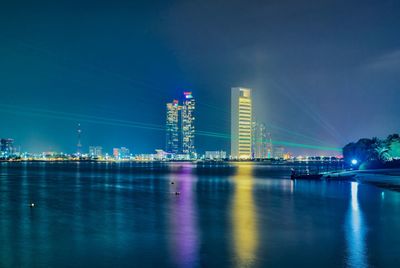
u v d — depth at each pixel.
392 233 48.47
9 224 55.59
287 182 139.12
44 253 40.38
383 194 93.19
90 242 44.66
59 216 62.59
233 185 126.25
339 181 140.25
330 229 51.12
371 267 35.59
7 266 36.59
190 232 49.69
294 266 35.94
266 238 46.12
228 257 38.53
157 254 39.78
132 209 70.44
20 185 126.06
